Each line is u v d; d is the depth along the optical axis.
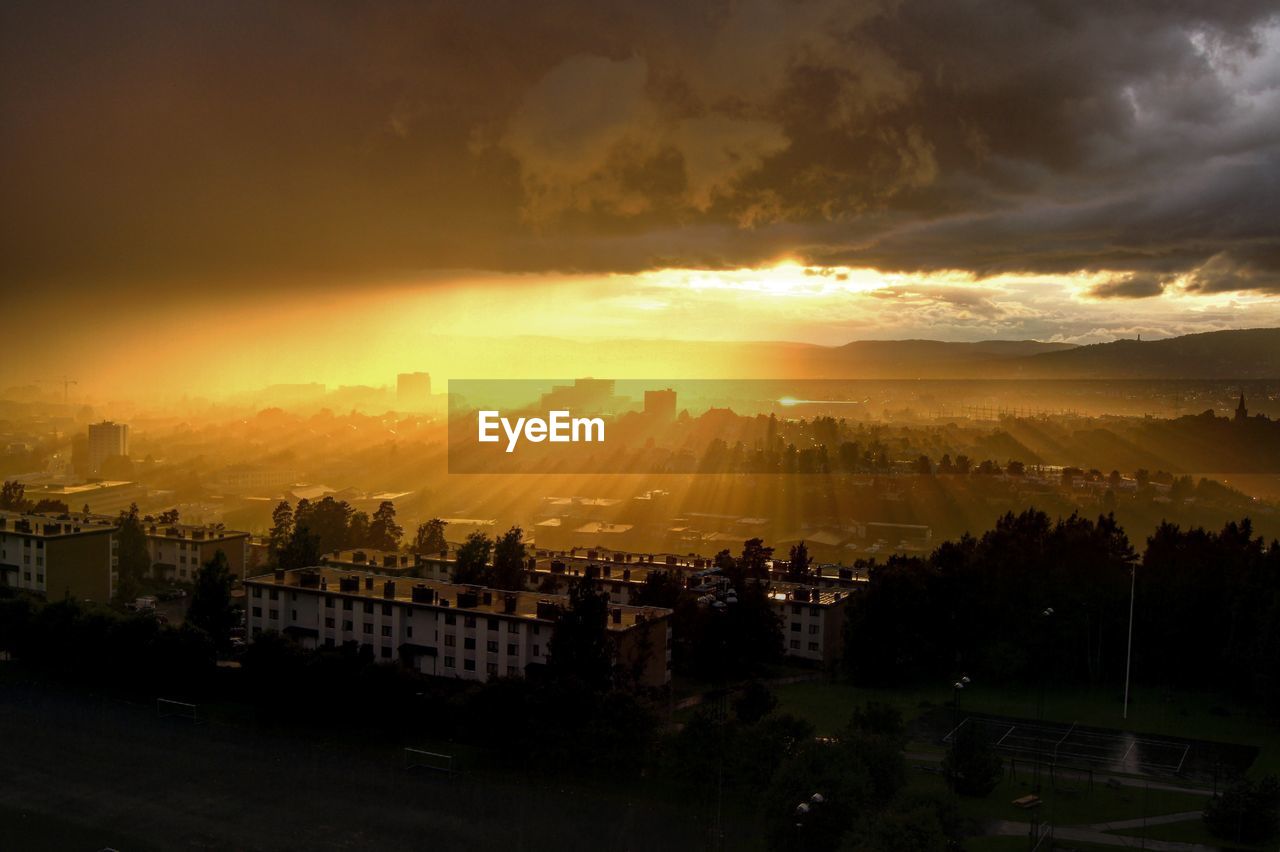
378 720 132.12
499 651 141.25
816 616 184.00
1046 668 174.00
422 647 147.38
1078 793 116.19
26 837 100.94
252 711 141.00
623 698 121.12
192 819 105.81
